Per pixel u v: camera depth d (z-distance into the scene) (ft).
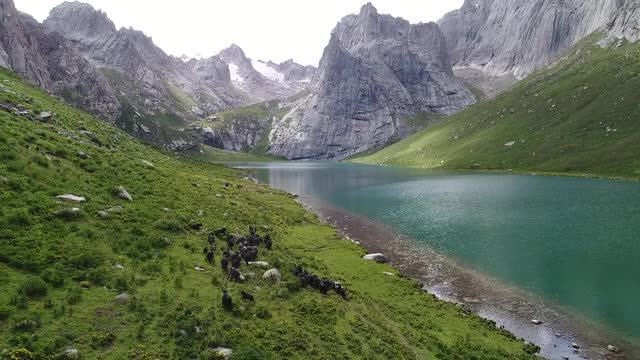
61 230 91.91
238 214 179.32
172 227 120.47
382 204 328.49
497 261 166.20
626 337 102.01
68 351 55.93
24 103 202.90
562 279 143.43
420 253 181.78
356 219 267.80
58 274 75.56
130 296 76.28
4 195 95.20
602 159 506.07
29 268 75.00
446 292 134.41
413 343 85.97
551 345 98.27
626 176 433.07
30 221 89.30
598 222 227.81
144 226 114.73
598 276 145.28
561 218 242.99
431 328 98.32
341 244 188.65
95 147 185.57
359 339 81.66
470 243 196.13
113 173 154.81
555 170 521.24
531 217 249.75
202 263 103.30
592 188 369.30
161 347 63.26
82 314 66.95
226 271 102.47
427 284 142.00
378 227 240.32
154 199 144.25
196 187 209.56
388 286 131.23
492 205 300.20
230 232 139.44
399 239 208.95
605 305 121.39
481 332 101.30
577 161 526.98
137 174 169.68
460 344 90.38
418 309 112.57
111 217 110.52
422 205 315.58
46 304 65.87
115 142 246.47
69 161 144.05
